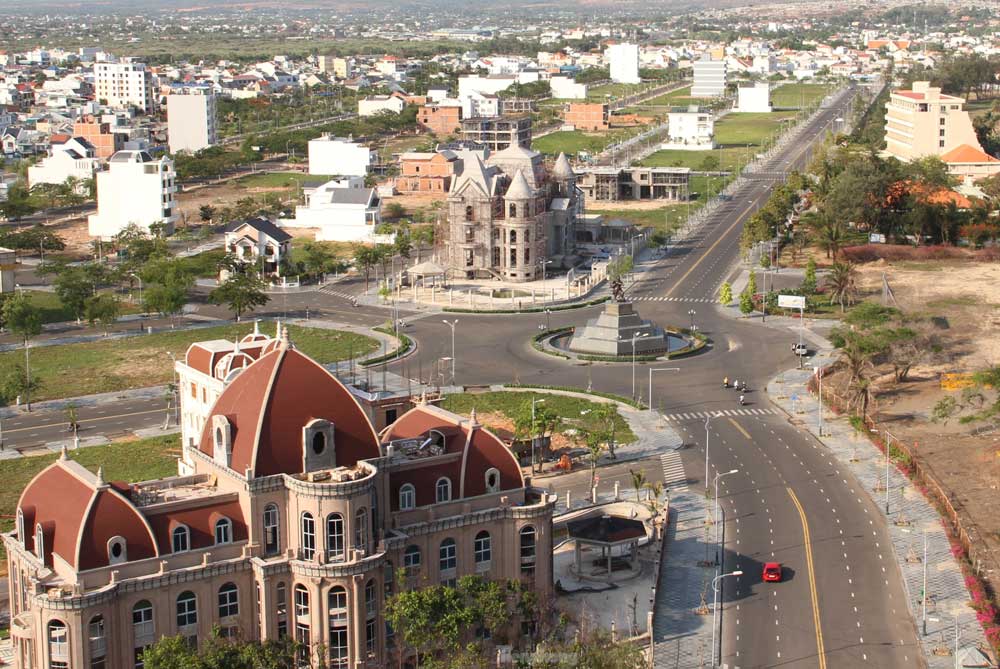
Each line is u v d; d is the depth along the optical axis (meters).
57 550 183.75
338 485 187.88
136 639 183.25
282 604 192.12
